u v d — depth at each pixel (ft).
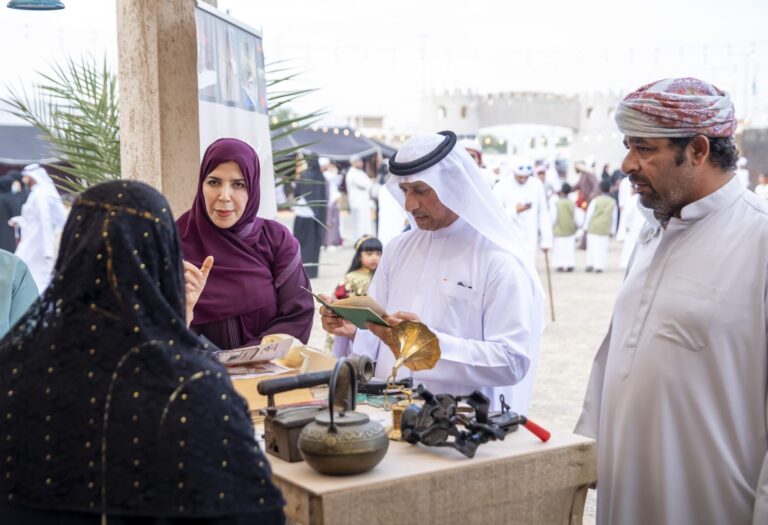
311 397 9.32
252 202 11.60
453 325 10.73
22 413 5.97
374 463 7.22
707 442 8.83
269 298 11.59
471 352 10.11
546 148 167.73
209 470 5.82
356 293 22.20
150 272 6.07
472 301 10.68
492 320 10.52
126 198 6.12
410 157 10.59
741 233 8.86
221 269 11.30
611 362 9.67
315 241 52.16
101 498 5.76
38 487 5.85
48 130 16.78
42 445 5.88
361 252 22.50
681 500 8.98
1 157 45.01
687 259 9.07
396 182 11.04
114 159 16.34
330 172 71.77
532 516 7.95
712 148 8.87
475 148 24.70
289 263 11.92
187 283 9.78
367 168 94.38
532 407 22.79
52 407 5.90
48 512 5.88
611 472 9.55
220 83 14.17
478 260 10.78
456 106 171.63
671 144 8.84
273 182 15.69
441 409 7.92
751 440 8.79
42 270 39.63
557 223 57.67
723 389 8.75
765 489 8.26
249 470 5.99
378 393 9.70
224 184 11.27
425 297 10.96
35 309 6.17
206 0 15.01
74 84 16.43
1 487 5.94
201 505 5.74
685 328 8.89
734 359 8.75
